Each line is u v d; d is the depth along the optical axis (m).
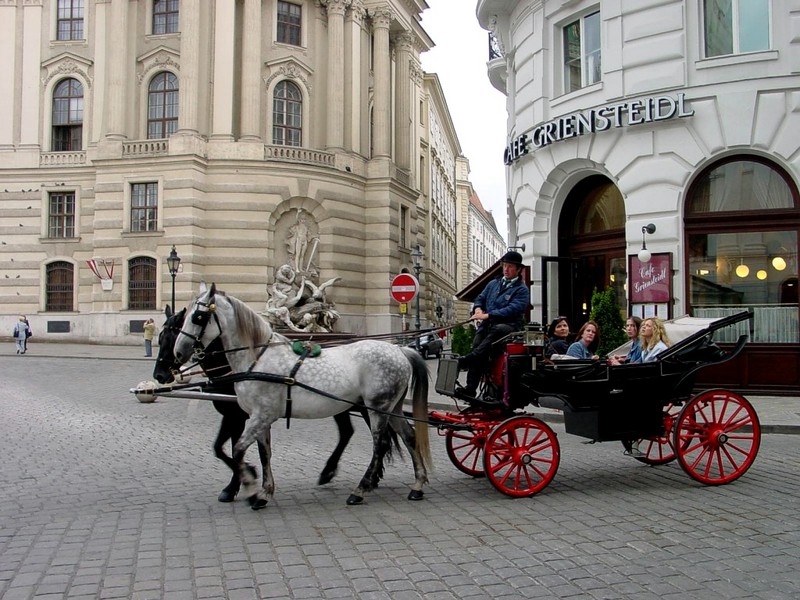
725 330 16.08
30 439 11.48
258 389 7.41
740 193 16.25
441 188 66.50
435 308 58.62
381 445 7.71
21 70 40.19
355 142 40.88
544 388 8.19
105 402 16.39
